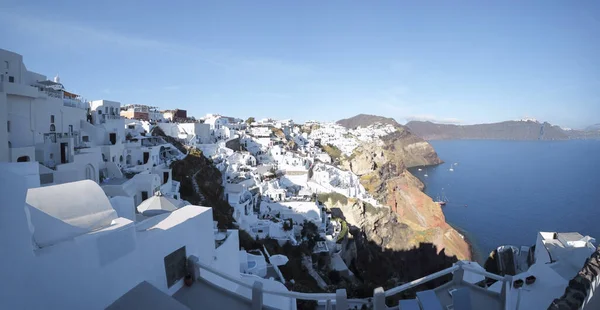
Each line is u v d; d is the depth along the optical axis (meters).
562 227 92.06
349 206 70.12
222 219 39.94
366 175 106.12
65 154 31.83
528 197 127.81
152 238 9.38
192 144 66.38
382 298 8.55
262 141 102.69
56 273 6.56
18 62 34.28
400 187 109.50
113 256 7.94
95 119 45.88
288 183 72.12
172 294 9.96
